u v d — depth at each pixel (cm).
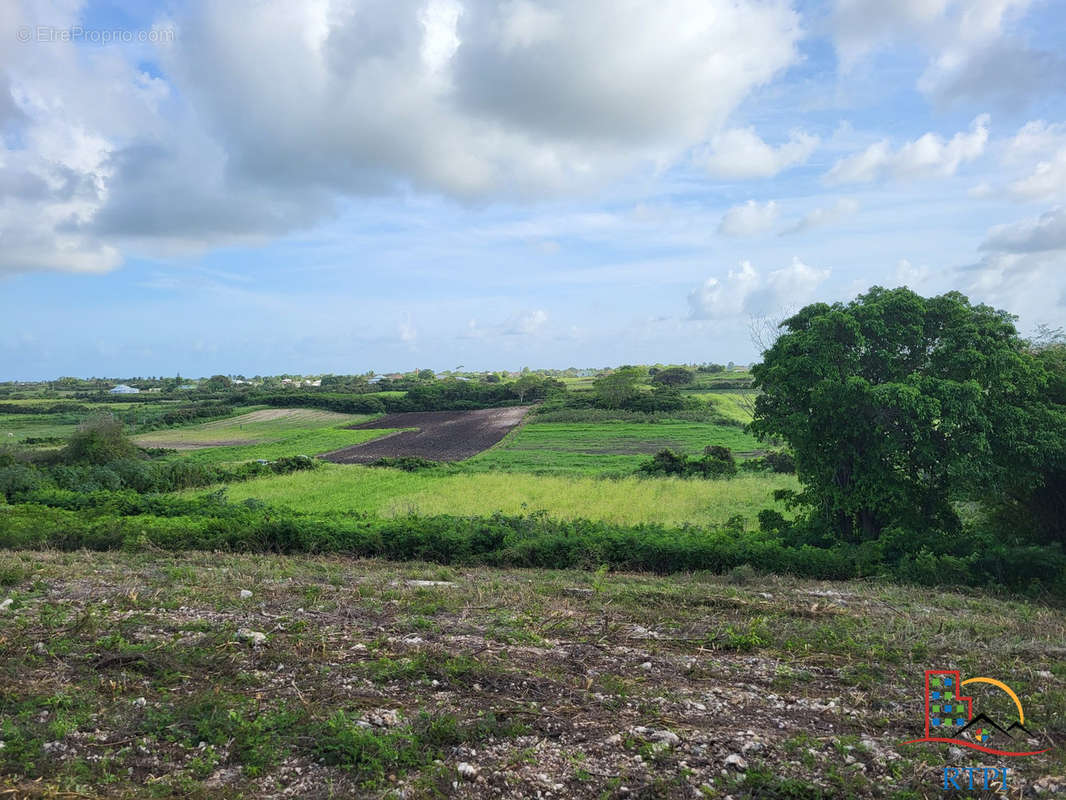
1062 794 523
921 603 1112
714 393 9300
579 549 1480
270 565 1408
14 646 812
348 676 741
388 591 1123
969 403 1401
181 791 527
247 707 661
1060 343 1664
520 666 774
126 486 3300
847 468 1648
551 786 533
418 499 2992
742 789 529
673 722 638
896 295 1606
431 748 587
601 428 6550
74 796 511
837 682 743
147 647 812
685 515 2484
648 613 1007
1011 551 1310
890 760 566
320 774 552
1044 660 816
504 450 5300
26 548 1625
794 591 1176
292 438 6544
